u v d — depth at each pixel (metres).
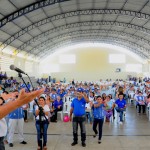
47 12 21.23
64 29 28.94
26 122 11.46
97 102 8.07
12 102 0.78
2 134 4.35
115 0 20.84
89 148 7.34
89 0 20.66
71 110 7.76
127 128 10.33
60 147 7.45
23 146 7.48
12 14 18.45
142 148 7.37
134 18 25.05
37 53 39.34
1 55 26.14
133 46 39.59
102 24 28.52
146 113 14.55
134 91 20.28
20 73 2.99
